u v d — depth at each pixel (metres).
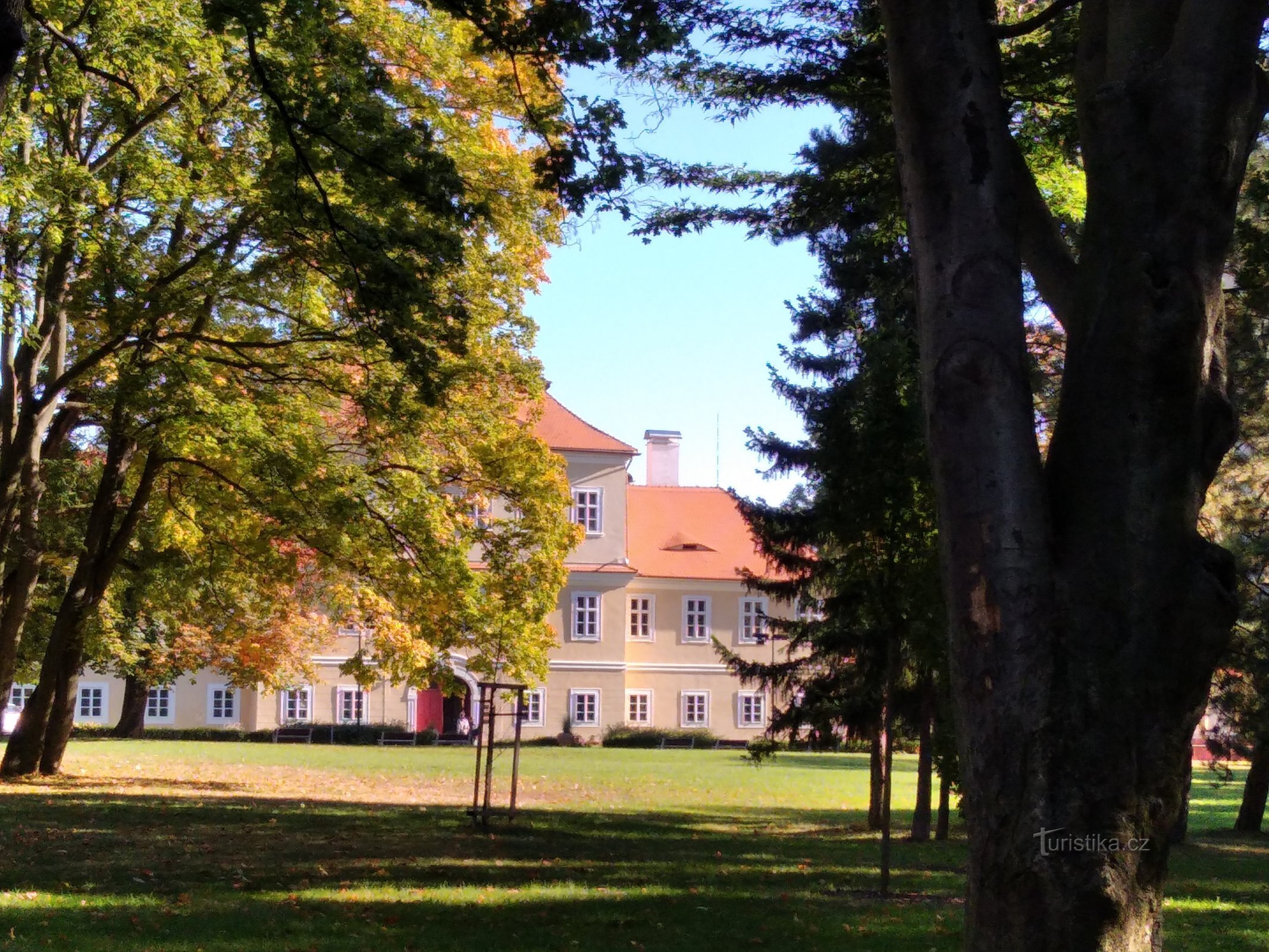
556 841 14.82
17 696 47.81
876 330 18.33
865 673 18.78
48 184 15.91
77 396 23.31
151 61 15.48
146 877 10.45
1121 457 5.70
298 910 8.99
